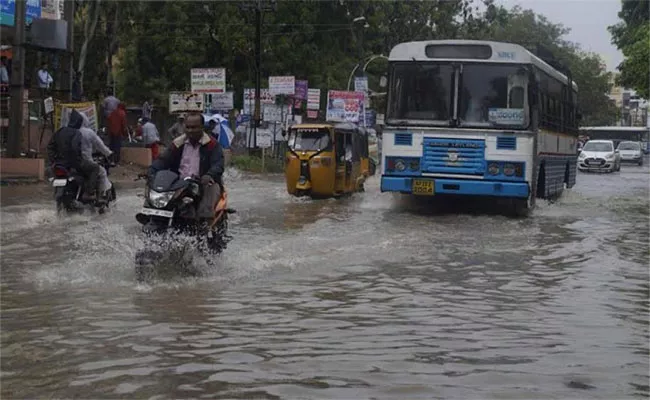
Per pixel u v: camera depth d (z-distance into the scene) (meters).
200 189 9.05
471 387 5.36
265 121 36.34
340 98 40.03
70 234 11.98
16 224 13.01
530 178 16.17
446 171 16.38
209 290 8.36
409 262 10.44
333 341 6.49
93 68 44.28
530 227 14.73
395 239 12.43
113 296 7.96
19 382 5.31
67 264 9.55
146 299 7.86
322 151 20.22
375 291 8.52
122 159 28.28
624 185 30.73
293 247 11.36
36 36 22.89
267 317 7.27
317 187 20.14
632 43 40.56
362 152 23.44
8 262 9.73
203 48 43.47
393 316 7.42
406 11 52.22
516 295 8.52
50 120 25.69
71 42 25.30
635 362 6.08
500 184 16.16
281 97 36.75
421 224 14.68
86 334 6.54
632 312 7.82
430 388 5.32
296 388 5.26
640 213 18.08
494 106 16.25
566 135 22.97
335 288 8.65
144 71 44.38
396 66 16.67
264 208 17.70
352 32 48.34
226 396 5.08
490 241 12.61
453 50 16.41
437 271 9.84
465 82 16.38
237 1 42.41
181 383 5.33
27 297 7.88
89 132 13.94
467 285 9.01
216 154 9.34
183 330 6.73
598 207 19.53
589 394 5.28
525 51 16.22
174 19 43.03
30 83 27.70
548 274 9.84
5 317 7.07
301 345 6.35
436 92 16.47
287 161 20.53
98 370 5.59
